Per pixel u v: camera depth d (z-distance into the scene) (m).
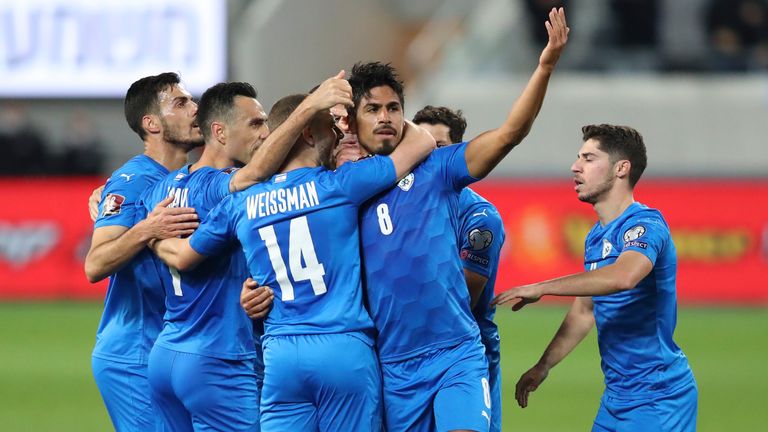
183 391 18.22
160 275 19.00
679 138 59.62
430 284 17.25
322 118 17.48
